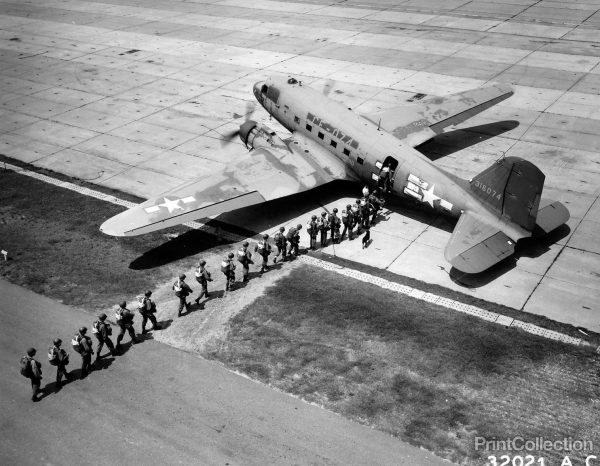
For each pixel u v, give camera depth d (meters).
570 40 48.69
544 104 37.09
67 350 18.95
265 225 26.48
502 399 16.67
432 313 20.36
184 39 52.94
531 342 18.88
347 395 16.89
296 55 47.75
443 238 25.00
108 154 32.91
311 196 28.66
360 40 51.22
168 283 22.52
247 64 46.06
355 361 18.17
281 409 16.47
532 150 31.69
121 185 29.77
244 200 25.05
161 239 25.50
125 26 57.56
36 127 36.34
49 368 18.27
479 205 22.77
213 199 24.77
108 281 22.58
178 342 19.31
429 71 43.16
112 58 48.31
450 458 14.86
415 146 29.39
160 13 62.41
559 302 20.86
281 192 25.81
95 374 17.92
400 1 64.69
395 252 24.14
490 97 34.12
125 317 18.38
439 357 18.27
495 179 21.88
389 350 18.59
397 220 26.50
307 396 16.91
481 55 46.12
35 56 49.25
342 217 24.59
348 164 27.75
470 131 34.25
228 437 15.63
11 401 16.98
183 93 40.88
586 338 19.06
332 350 18.67
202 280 20.66
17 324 20.16
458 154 31.72
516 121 35.16
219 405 16.67
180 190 25.17
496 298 21.17
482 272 22.62
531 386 17.11
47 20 60.34
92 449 15.37
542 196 27.47
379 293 21.52
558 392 16.88
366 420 16.03
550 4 60.94
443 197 23.75
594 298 20.98
